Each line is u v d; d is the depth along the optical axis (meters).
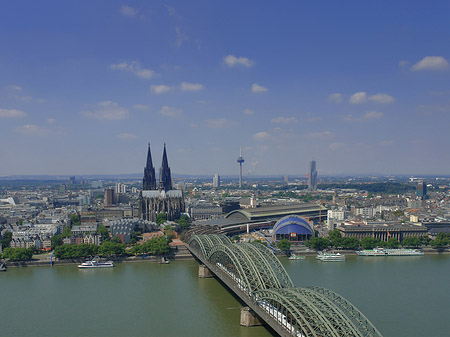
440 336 192.75
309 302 166.75
